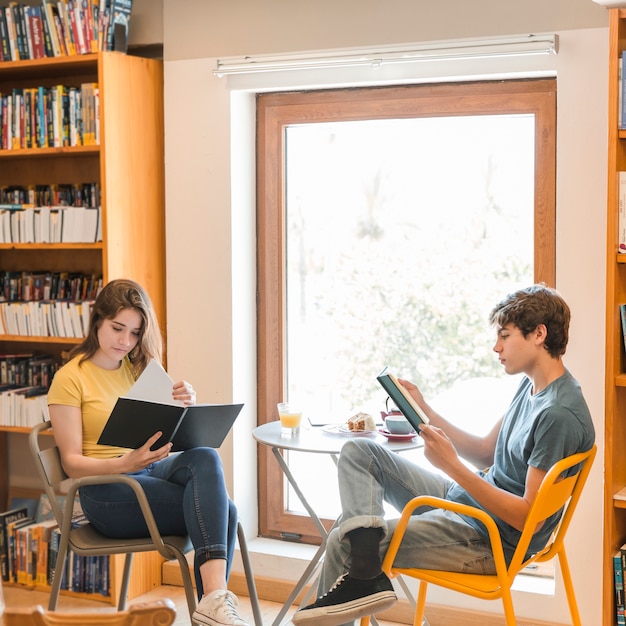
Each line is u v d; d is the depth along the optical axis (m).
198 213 3.62
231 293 3.59
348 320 3.63
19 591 3.69
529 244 3.31
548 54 3.02
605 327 2.88
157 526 2.65
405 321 3.54
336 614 2.30
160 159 3.72
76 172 3.93
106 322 2.79
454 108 3.34
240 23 3.51
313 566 3.01
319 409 3.71
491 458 2.74
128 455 2.59
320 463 3.69
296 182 3.68
